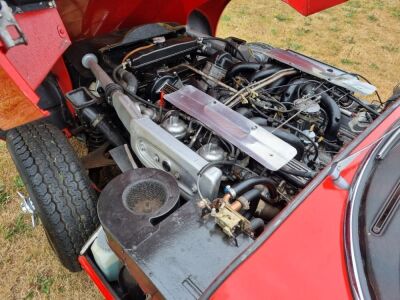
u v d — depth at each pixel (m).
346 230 1.14
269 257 1.10
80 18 2.47
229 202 1.47
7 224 2.58
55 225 1.88
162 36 2.73
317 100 2.17
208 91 2.30
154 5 2.84
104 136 2.29
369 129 1.54
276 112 2.13
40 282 2.29
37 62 1.50
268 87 2.32
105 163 2.21
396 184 1.26
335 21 6.02
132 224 1.35
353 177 1.33
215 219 1.32
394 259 1.05
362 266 1.05
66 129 2.57
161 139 1.77
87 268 1.85
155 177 1.55
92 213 1.96
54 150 1.94
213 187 1.56
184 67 2.52
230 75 2.47
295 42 5.23
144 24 2.94
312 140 1.92
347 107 2.32
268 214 1.71
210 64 2.54
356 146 1.46
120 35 2.79
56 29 1.58
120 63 2.53
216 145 1.81
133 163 1.99
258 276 1.06
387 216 1.16
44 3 1.49
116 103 2.05
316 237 1.14
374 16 6.35
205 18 3.34
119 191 1.49
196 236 1.29
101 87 2.31
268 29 5.50
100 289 1.81
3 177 2.88
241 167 1.73
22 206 2.10
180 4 3.02
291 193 1.79
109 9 2.56
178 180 1.75
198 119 1.90
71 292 2.26
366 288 1.00
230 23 5.53
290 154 1.69
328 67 2.51
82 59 2.49
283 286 1.03
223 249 1.25
